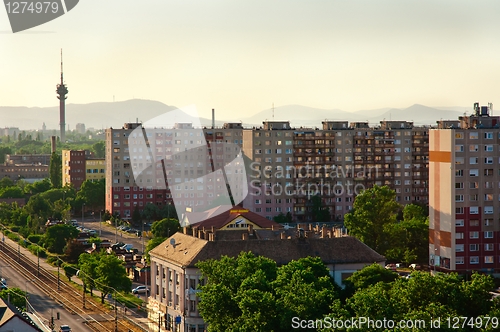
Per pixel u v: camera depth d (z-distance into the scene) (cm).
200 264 18750
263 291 17338
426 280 16150
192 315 19688
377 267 18750
